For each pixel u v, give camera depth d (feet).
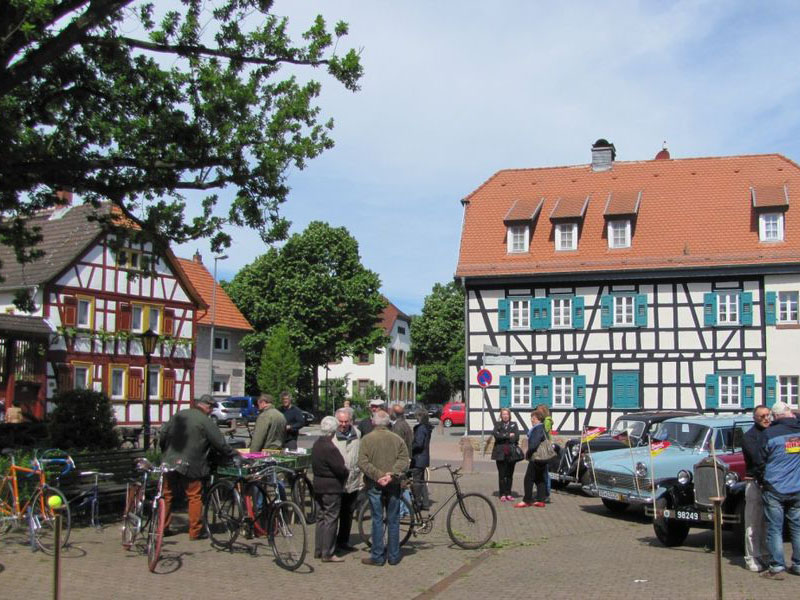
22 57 37.83
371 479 32.83
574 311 107.76
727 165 117.39
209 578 29.58
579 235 111.04
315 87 46.29
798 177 111.96
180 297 142.51
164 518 31.04
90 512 40.45
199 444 35.65
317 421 176.86
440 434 135.23
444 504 38.29
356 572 31.35
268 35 42.73
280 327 172.55
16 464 37.76
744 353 103.09
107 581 28.63
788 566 31.60
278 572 30.94
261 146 45.29
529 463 50.80
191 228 48.08
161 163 44.34
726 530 38.06
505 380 108.88
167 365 138.82
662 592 27.78
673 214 111.24
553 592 28.02
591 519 46.32
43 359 101.91
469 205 120.16
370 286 187.52
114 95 45.29
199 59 44.98
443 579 30.37
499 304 110.01
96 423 55.16
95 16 35.14
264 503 35.17
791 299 102.53
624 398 105.70
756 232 106.22
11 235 47.67
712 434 46.80
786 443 30.19
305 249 184.65
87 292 124.98
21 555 32.27
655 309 105.91
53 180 42.50
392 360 264.31
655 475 44.47
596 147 122.21
